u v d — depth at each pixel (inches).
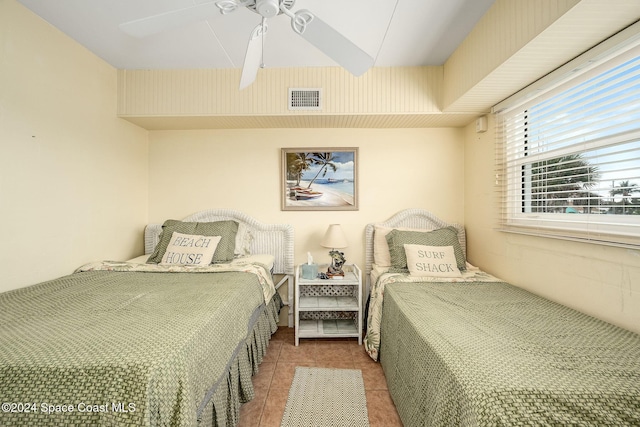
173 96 92.4
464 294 69.4
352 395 67.5
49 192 70.1
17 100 62.4
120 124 94.8
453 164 108.0
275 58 86.7
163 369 34.0
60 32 72.4
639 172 49.5
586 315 55.9
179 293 59.8
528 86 70.9
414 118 97.0
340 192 108.4
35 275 66.7
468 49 74.3
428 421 42.6
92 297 57.1
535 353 40.8
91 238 83.4
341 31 72.8
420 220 107.7
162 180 109.2
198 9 47.1
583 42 52.5
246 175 109.4
